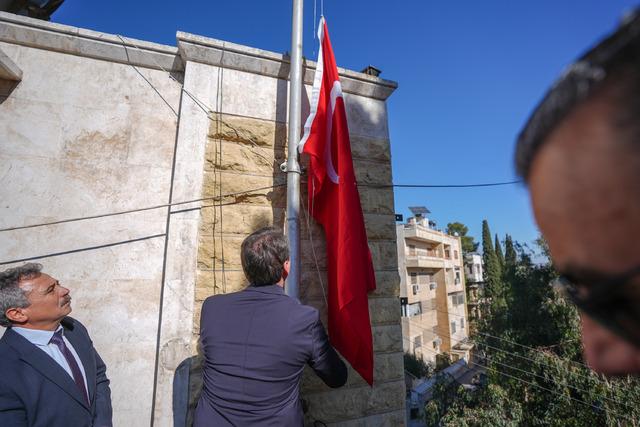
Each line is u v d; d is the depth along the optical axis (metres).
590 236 0.32
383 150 3.77
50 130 2.87
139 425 2.66
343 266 2.63
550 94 0.36
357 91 3.74
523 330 13.93
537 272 14.81
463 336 34.00
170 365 2.67
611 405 9.34
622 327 0.33
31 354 1.88
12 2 3.73
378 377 3.26
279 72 3.42
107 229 2.87
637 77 0.28
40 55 2.95
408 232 29.27
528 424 11.77
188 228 2.92
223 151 3.14
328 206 3.10
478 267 46.78
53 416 1.84
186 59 3.15
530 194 0.41
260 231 2.07
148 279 2.89
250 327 1.75
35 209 2.73
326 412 3.02
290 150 2.99
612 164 0.29
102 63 3.11
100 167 2.94
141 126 3.10
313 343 1.79
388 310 3.44
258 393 1.64
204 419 1.67
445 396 15.06
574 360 11.23
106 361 2.69
